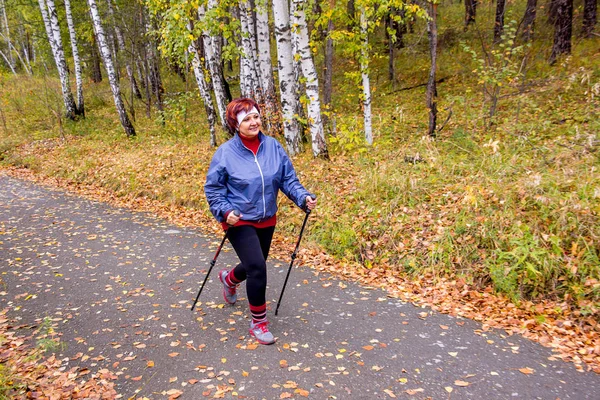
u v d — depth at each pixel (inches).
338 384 119.2
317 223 247.1
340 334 147.6
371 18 352.5
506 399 113.7
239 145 135.4
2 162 510.9
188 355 133.7
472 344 142.3
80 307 168.6
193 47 460.8
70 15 694.5
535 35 556.4
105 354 135.0
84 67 1037.2
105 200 353.4
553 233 195.2
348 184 283.4
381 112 494.0
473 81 525.7
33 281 194.4
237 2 428.1
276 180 138.0
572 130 308.0
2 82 994.7
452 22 725.3
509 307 169.6
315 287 188.5
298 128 367.6
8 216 304.3
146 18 686.5
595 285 163.2
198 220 295.1
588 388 118.5
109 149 500.1
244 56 386.3
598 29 522.9
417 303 174.2
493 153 281.6
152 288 185.8
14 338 144.1
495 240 197.2
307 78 328.2
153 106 783.1
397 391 116.6
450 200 237.0
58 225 283.1
